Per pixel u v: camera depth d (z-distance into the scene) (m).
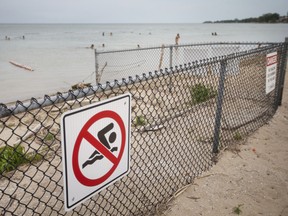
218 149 4.67
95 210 3.16
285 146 5.03
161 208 3.24
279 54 6.49
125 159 2.35
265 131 5.61
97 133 1.99
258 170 4.18
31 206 3.24
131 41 74.69
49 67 27.22
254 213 3.25
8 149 4.31
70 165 1.84
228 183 3.81
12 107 1.58
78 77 21.03
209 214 3.19
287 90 9.16
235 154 4.62
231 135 5.25
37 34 144.00
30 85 18.31
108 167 2.18
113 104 2.06
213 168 4.17
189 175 3.83
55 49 50.78
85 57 36.88
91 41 78.44
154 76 2.62
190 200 3.43
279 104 7.27
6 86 18.05
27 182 3.79
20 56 38.41
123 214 3.06
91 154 1.98
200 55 11.35
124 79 2.31
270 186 3.80
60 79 20.30
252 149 4.83
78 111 1.79
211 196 3.52
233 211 3.26
